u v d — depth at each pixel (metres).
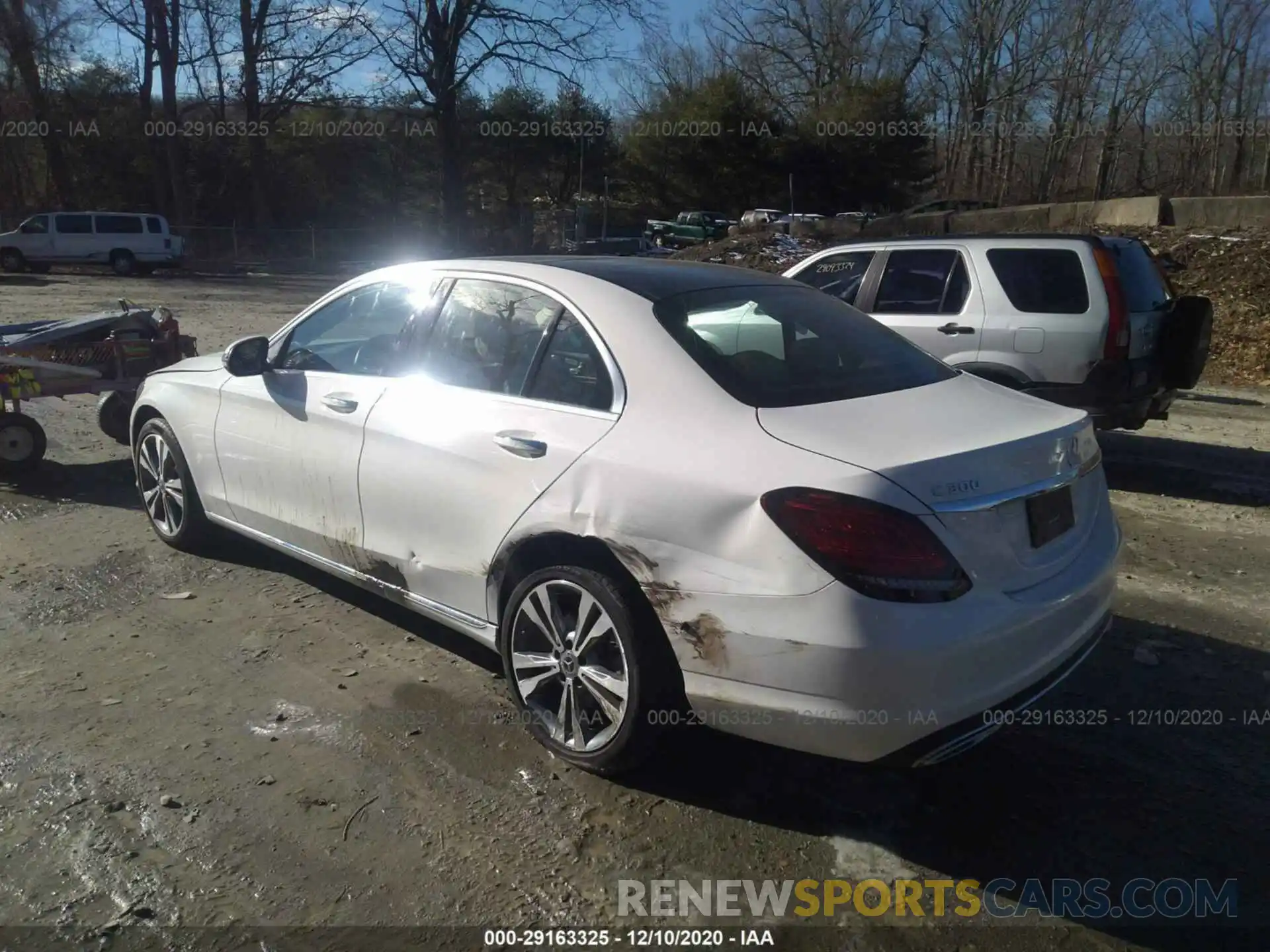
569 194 56.69
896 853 3.17
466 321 4.12
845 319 4.17
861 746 2.93
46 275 31.14
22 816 3.24
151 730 3.77
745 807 3.38
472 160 52.66
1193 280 15.02
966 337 7.42
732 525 3.05
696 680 3.16
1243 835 3.29
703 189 52.59
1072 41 45.56
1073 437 3.45
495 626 3.82
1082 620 3.35
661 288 3.85
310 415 4.51
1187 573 5.70
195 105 41.59
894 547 2.85
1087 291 7.06
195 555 5.62
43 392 7.18
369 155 49.94
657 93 55.81
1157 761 3.71
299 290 27.77
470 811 3.32
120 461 7.76
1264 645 4.72
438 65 38.56
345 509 4.38
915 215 23.41
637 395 3.46
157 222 32.22
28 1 38.66
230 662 4.34
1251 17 41.88
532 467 3.58
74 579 5.25
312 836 3.17
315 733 3.77
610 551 3.32
